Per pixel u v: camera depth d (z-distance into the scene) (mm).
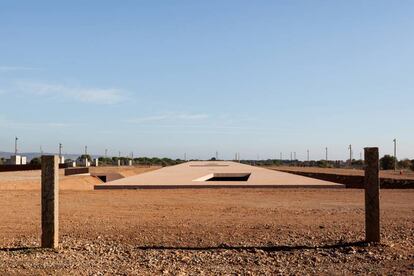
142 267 8312
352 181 41438
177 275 7777
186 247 9867
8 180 35156
